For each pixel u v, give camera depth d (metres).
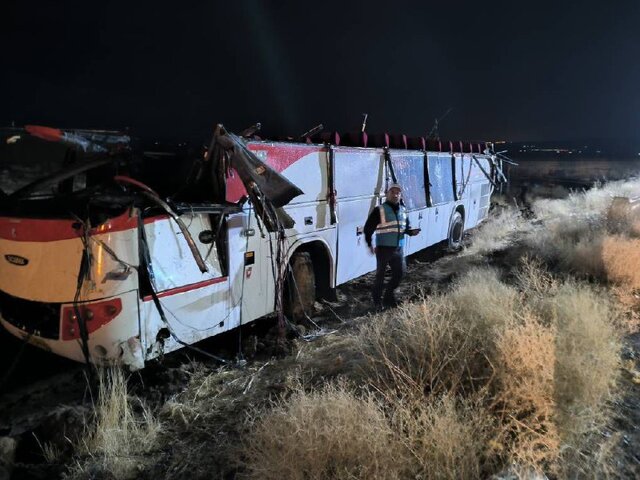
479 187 13.38
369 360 4.39
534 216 15.77
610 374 3.93
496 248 10.78
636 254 6.94
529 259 8.60
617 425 3.46
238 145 4.93
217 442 3.79
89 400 4.45
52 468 3.62
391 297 7.21
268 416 3.58
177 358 5.41
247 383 4.79
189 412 4.28
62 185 5.35
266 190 4.84
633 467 3.04
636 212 10.41
